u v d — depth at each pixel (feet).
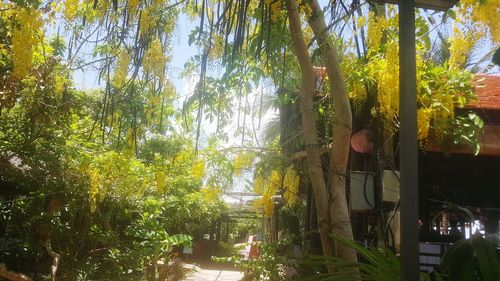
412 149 6.77
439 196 20.53
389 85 15.60
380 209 17.37
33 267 27.91
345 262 8.63
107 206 30.83
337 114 13.03
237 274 55.06
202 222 50.78
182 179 32.86
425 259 17.99
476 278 6.61
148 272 31.71
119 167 25.21
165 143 28.55
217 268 65.57
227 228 78.13
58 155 24.52
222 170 21.94
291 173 21.59
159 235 31.60
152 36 14.38
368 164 18.95
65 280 27.73
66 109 22.39
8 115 22.89
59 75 20.94
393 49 15.35
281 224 33.04
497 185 20.42
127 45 14.74
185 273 39.81
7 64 19.08
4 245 28.09
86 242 31.19
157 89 16.28
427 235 20.03
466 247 6.54
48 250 27.22
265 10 12.23
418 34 15.29
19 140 23.47
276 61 14.58
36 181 25.45
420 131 16.08
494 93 19.51
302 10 13.04
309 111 13.32
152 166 27.81
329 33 13.73
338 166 12.98
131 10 13.98
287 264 22.62
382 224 17.33
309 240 22.82
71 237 29.27
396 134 18.62
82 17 15.46
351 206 17.66
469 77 16.49
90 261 29.32
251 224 77.66
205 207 38.14
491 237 6.75
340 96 13.01
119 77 15.24
